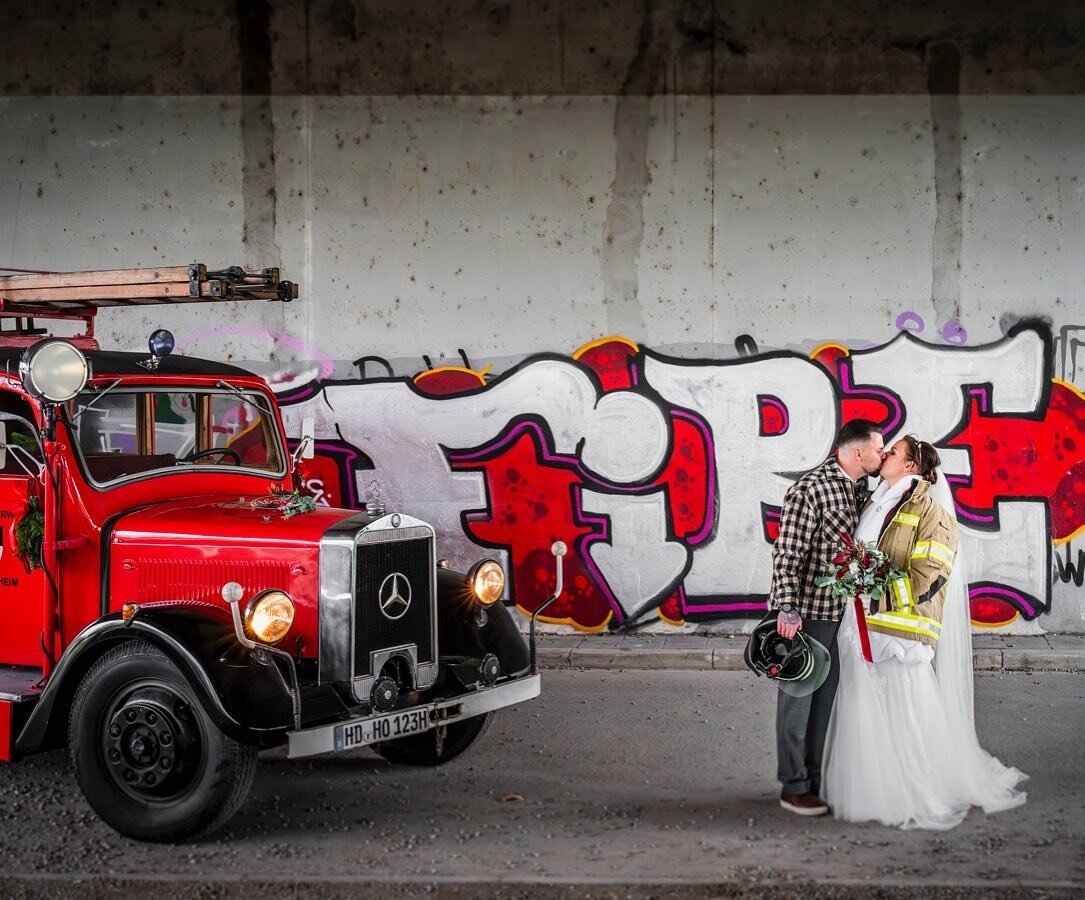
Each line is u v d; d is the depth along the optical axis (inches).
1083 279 341.1
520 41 354.9
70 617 225.8
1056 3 339.6
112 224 374.0
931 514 208.5
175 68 368.8
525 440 359.6
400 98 360.2
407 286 362.6
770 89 347.9
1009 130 342.3
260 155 366.3
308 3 361.7
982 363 344.2
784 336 349.7
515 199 357.4
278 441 266.5
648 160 352.2
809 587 209.6
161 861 191.2
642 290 354.0
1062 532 343.6
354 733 200.2
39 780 234.7
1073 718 272.2
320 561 210.7
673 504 354.6
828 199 347.6
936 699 209.6
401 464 365.1
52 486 219.9
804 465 350.0
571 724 274.2
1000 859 187.2
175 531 221.5
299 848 196.2
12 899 176.7
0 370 228.1
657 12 349.4
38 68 374.3
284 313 368.2
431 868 186.4
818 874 181.8
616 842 197.5
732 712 283.4
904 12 343.6
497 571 238.1
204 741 195.5
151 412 243.6
